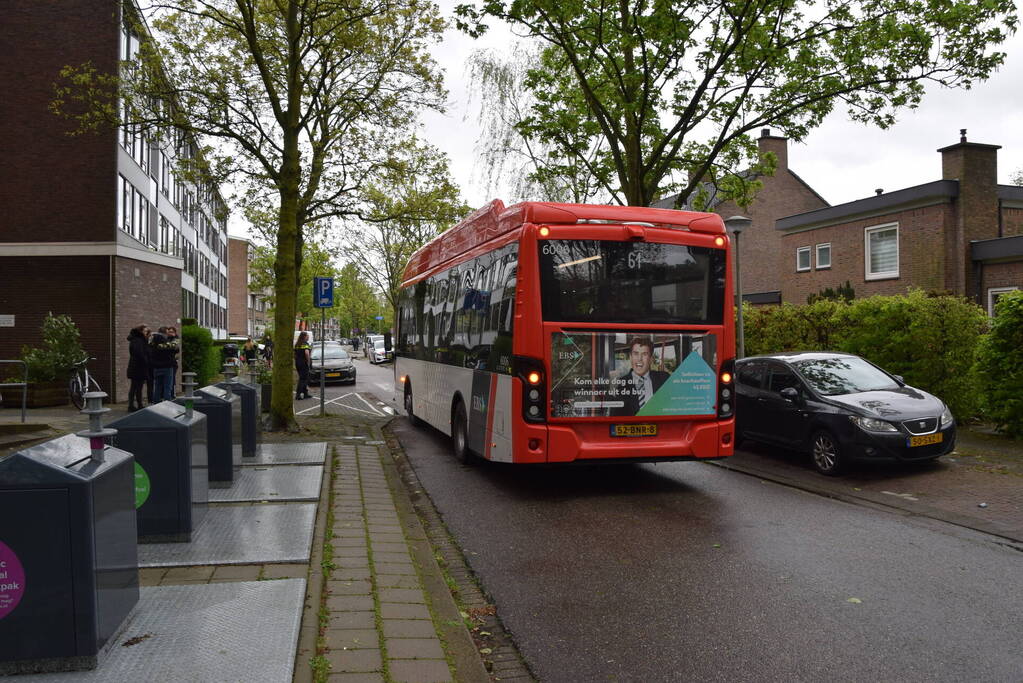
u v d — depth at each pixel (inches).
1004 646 156.5
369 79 556.7
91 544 130.1
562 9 465.4
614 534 249.1
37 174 775.1
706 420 309.6
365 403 781.9
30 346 746.2
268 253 1013.8
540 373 290.4
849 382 372.5
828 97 506.3
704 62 486.6
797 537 243.0
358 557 205.9
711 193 1405.0
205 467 235.0
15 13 770.8
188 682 125.7
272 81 531.2
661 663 149.9
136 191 928.3
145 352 628.4
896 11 455.8
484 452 335.0
